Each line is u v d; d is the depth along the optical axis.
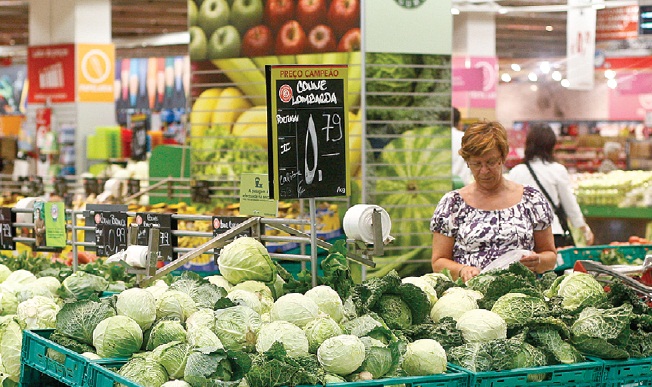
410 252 7.07
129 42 21.34
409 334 3.33
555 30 19.25
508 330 3.33
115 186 8.81
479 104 16.39
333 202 7.31
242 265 3.87
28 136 16.38
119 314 3.43
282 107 3.73
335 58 6.96
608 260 6.16
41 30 13.52
